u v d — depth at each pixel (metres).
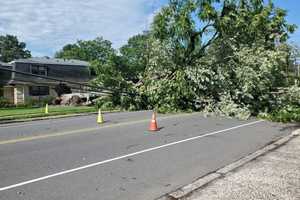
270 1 22.12
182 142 11.23
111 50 46.03
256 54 20.33
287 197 5.76
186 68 21.30
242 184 6.45
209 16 21.31
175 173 7.59
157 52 22.98
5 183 6.79
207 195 5.90
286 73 22.83
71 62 46.16
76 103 33.66
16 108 29.86
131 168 7.96
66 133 12.94
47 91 41.53
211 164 8.38
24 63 40.34
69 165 8.16
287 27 22.11
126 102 23.86
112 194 6.24
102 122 16.41
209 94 21.17
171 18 22.56
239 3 22.08
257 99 20.45
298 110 19.75
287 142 10.75
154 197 6.11
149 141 11.34
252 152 9.77
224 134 12.98
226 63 20.98
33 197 6.03
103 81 24.61
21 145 10.51
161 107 21.91
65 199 5.96
